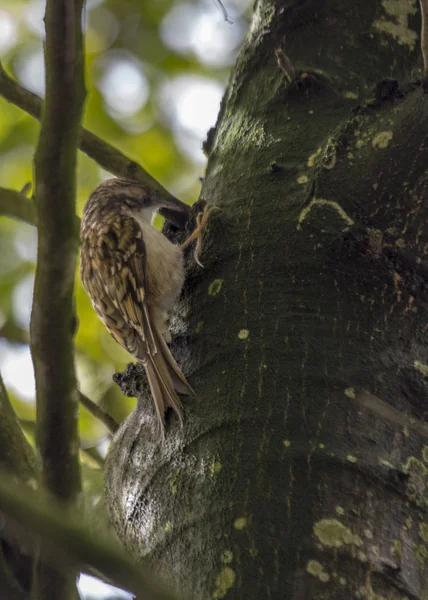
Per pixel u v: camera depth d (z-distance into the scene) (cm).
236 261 548
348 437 475
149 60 1039
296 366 499
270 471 464
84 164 1008
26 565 521
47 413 516
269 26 658
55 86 507
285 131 604
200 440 488
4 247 1024
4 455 564
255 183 580
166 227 703
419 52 651
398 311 525
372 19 652
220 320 530
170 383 520
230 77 686
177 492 481
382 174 543
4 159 1003
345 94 618
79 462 521
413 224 543
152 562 473
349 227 534
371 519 453
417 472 480
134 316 720
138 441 532
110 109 1021
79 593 468
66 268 516
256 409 486
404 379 505
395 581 439
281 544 440
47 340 516
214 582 438
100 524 619
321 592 427
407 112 546
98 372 941
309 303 520
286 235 545
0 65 679
